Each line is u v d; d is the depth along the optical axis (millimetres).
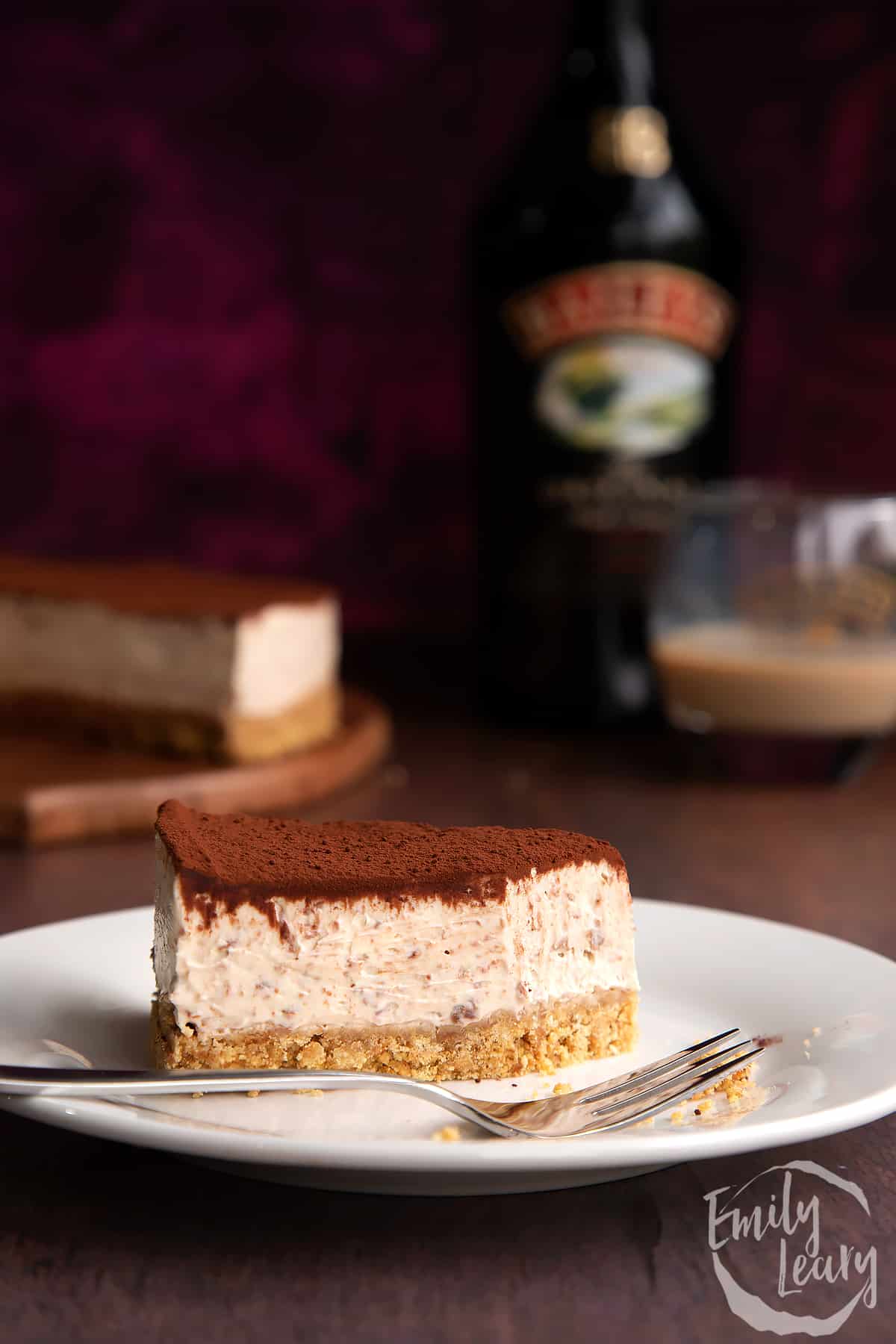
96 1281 617
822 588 1009
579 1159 612
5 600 1074
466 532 1365
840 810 986
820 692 1002
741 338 1100
